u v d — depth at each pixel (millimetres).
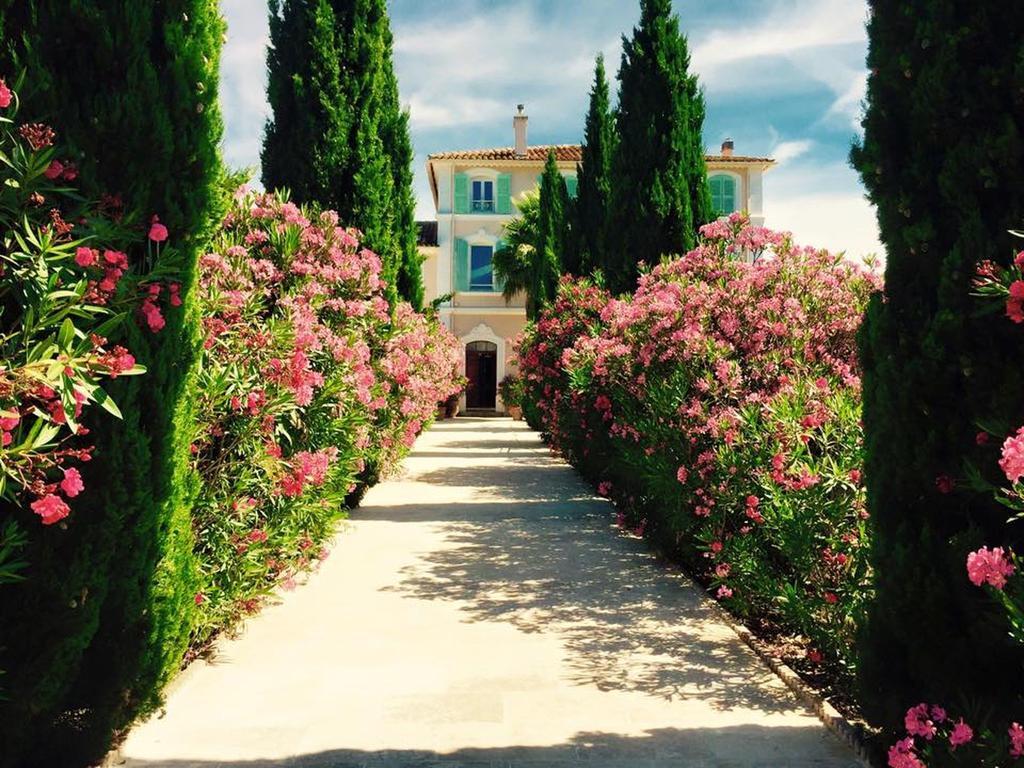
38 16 3303
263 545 5391
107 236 3082
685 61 11242
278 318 6516
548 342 13664
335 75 10531
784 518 5043
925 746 3242
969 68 3250
